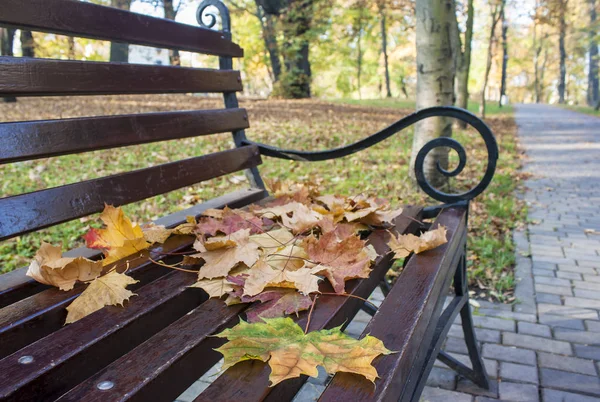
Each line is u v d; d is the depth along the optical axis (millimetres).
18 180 4277
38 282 1071
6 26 1114
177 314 998
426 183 1842
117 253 1165
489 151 1745
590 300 2793
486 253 3389
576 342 2359
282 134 7973
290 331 841
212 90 1753
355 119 10859
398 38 30953
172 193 4109
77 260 1055
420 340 931
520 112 24312
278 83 19062
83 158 5266
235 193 1903
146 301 957
